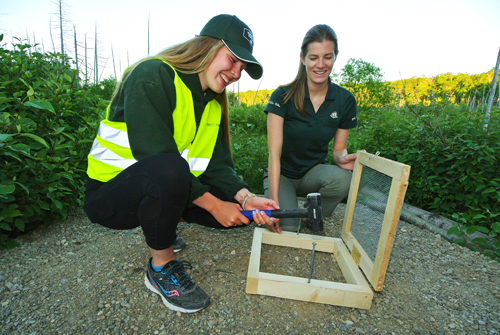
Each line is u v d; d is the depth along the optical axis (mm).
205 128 1805
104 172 1449
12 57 2385
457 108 5586
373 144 3617
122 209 1391
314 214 1588
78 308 1479
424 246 2336
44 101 1796
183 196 1351
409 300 1672
